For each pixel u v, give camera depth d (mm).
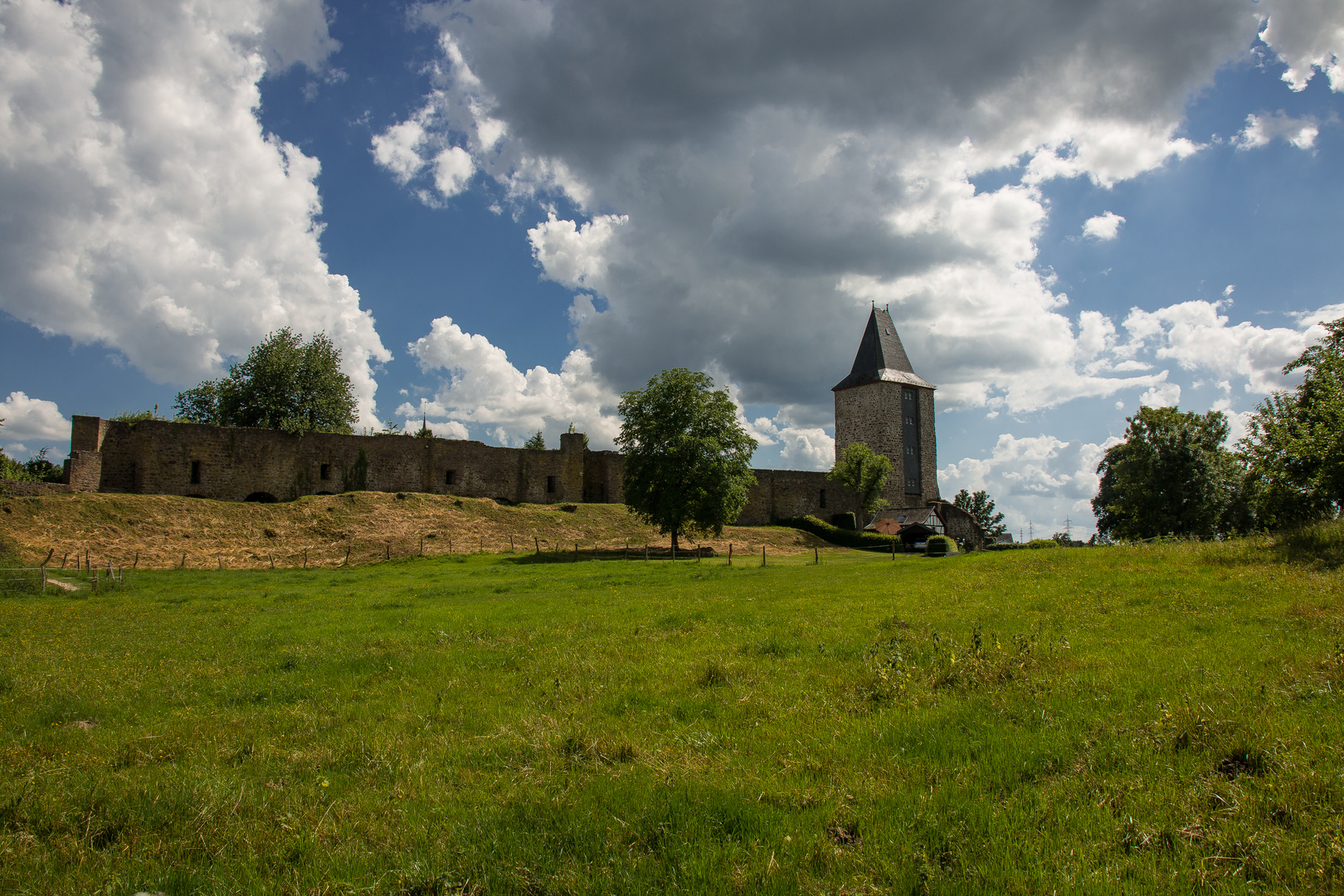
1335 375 22078
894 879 4145
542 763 6301
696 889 4102
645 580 25844
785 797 5273
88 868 4668
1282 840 4254
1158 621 11016
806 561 40938
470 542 44094
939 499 79500
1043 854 4316
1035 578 17562
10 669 11055
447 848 4688
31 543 32719
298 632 14578
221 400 60812
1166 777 5176
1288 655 8195
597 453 62938
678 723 7352
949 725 6613
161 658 12117
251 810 5473
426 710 8242
